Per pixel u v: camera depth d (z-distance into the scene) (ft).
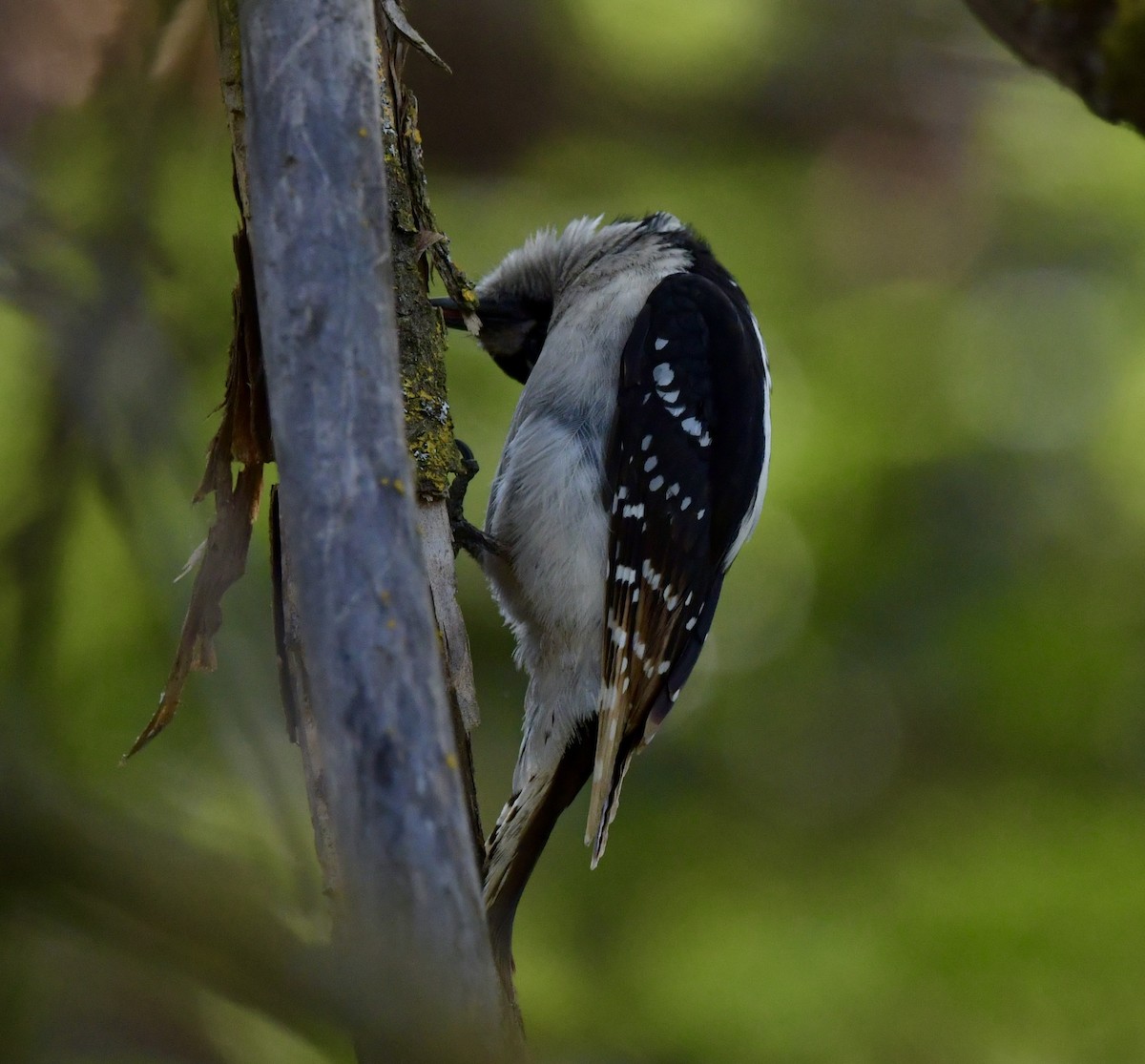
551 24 46.55
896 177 49.85
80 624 32.04
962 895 42.55
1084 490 48.88
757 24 48.03
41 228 21.66
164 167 23.04
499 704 45.91
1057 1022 39.58
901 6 48.37
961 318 50.06
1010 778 47.98
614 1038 36.91
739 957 42.14
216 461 21.65
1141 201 51.03
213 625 21.54
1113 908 41.57
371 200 16.65
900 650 48.11
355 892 14.06
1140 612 47.98
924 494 48.08
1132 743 47.24
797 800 48.75
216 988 11.98
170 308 25.57
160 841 12.34
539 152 48.26
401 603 15.03
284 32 16.99
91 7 23.34
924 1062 38.96
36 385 23.57
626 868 47.78
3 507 25.54
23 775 12.23
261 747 19.13
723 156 49.80
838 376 48.80
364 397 15.78
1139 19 21.50
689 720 49.96
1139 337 50.44
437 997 12.66
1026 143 50.29
